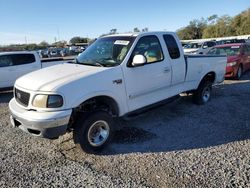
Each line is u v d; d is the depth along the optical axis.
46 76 4.75
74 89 4.39
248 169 4.12
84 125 4.56
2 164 4.48
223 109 7.26
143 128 5.95
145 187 3.71
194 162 4.37
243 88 9.99
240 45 12.80
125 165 4.34
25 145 5.23
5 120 6.91
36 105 4.33
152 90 5.73
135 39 5.41
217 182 3.78
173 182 3.81
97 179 3.95
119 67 5.04
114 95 4.92
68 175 4.09
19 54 11.57
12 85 11.37
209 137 5.41
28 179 4.01
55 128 4.25
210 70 7.53
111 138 4.96
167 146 5.02
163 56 5.95
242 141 5.17
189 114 6.86
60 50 44.50
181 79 6.53
